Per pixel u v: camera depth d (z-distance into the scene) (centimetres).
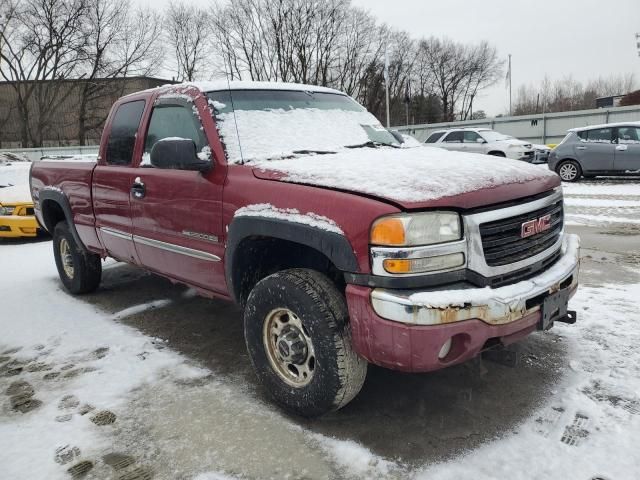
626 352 351
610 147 1367
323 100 412
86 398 323
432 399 305
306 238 261
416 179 254
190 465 255
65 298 533
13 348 407
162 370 358
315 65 4650
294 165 297
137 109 419
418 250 234
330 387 265
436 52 6500
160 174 369
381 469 246
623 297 459
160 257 387
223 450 265
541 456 249
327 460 254
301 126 368
